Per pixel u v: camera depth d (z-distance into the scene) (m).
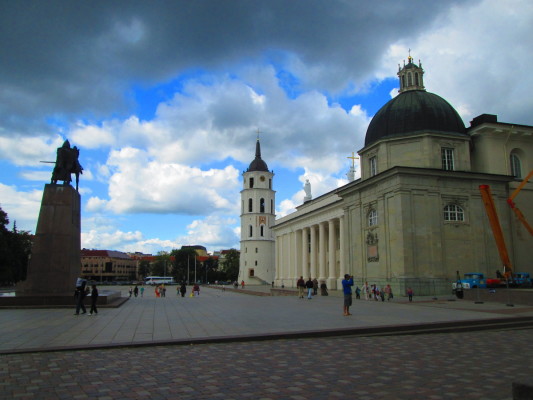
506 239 40.34
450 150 41.62
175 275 154.75
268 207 114.38
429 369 9.80
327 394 7.79
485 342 13.87
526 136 43.62
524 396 5.19
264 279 110.88
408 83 46.41
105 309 26.16
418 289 36.16
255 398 7.54
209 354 11.65
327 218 65.75
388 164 42.19
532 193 43.03
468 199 39.41
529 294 26.80
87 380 8.79
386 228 39.22
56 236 28.47
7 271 61.25
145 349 12.43
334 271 63.69
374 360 10.84
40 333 15.21
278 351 12.12
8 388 8.19
